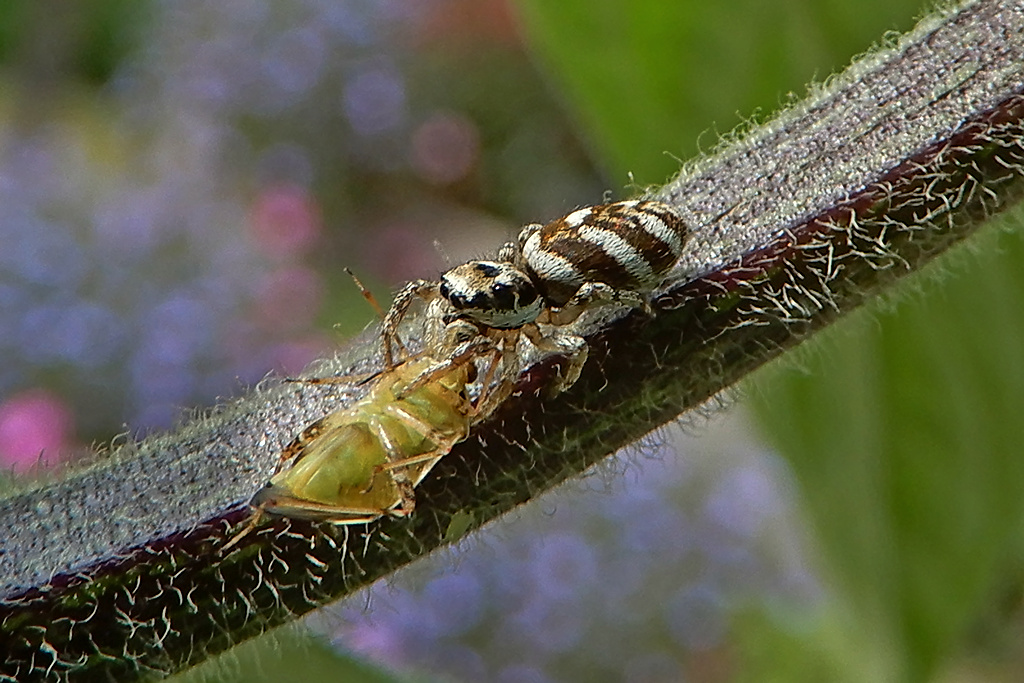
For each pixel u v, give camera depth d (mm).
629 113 114
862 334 112
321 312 230
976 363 111
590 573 181
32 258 202
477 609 175
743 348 101
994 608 176
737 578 182
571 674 179
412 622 171
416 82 289
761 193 102
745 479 185
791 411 114
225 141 269
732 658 177
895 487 113
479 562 176
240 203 242
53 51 315
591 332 102
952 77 102
